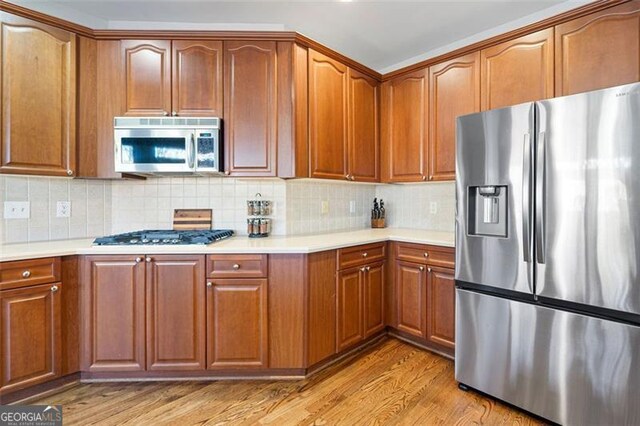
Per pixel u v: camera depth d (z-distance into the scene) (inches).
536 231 65.4
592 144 58.7
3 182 82.8
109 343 79.9
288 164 91.5
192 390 78.3
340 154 105.6
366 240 99.0
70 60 84.7
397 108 115.6
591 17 76.7
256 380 83.0
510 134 69.1
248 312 81.7
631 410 55.7
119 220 101.8
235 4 88.4
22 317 70.9
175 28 98.2
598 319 58.7
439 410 71.1
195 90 90.1
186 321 80.8
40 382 73.4
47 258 73.8
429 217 124.2
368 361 93.4
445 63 103.2
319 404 73.2
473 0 86.6
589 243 59.3
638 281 54.6
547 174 63.9
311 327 84.7
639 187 54.2
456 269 79.7
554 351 64.0
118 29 92.8
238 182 105.0
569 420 62.4
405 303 104.6
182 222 103.1
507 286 70.2
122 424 65.9
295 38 91.0
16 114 77.6
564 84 80.5
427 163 107.9
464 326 78.4
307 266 83.3
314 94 97.3
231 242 89.6
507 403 72.2
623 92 55.5
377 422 67.2
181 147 87.4
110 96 89.4
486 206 75.3
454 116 101.0
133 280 79.7
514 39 88.8
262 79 91.0
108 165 89.7
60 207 91.8
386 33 103.8
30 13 78.8
